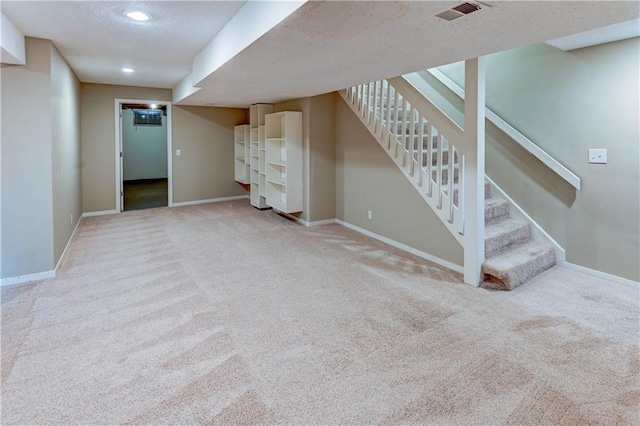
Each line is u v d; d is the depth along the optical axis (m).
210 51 3.40
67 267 3.62
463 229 3.40
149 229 5.19
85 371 1.98
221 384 1.88
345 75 3.42
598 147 3.20
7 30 2.75
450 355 2.15
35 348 2.20
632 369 2.01
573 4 1.70
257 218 5.91
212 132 7.24
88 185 6.02
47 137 3.30
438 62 2.88
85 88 5.85
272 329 2.45
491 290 3.08
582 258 3.42
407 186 4.10
